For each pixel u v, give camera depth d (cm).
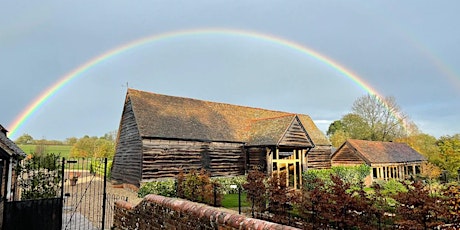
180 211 593
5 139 1236
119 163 2342
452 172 3061
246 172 2358
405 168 3581
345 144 3312
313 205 833
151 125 2012
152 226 705
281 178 1127
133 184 2016
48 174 1218
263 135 2328
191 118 2361
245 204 1493
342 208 755
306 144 2311
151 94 2378
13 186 1161
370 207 727
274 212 1083
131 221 830
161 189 1750
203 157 2172
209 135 2248
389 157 3278
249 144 2333
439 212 585
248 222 424
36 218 892
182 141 2081
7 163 977
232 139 2348
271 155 2205
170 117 2219
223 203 1533
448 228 586
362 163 3041
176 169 2022
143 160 1888
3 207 848
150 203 725
